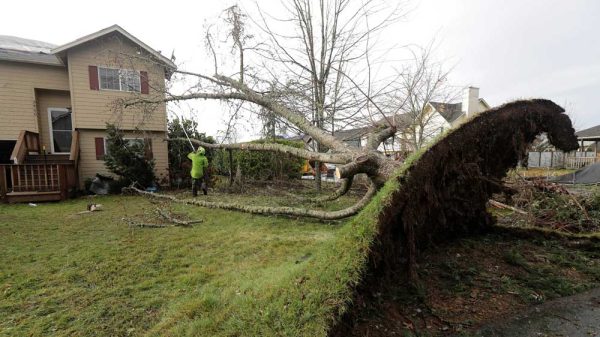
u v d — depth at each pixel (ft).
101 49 32.78
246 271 10.06
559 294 6.92
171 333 6.27
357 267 5.57
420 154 7.18
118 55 26.99
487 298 6.71
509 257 8.49
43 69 33.53
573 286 7.20
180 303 7.84
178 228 16.47
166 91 22.76
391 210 6.25
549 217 13.93
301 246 12.84
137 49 33.81
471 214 10.16
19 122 32.58
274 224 16.92
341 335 5.11
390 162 12.01
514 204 15.49
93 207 22.15
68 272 10.27
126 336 6.65
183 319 6.74
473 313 6.18
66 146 35.78
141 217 19.58
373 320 5.80
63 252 12.41
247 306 6.27
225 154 38.88
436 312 6.19
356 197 25.31
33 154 32.24
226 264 10.96
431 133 31.32
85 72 32.71
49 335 6.70
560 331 5.57
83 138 33.12
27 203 26.11
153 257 11.75
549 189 15.26
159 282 9.52
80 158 33.04
